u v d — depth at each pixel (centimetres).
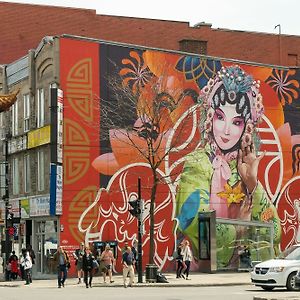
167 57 4875
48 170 4728
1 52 6250
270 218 5097
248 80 5125
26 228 5038
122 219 4669
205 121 4947
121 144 4706
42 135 4778
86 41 4681
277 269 3195
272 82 5203
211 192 4928
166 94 4844
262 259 4862
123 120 4722
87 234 4572
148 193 4741
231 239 4812
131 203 4000
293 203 5178
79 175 4581
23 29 6338
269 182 5122
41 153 4850
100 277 4409
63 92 4600
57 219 4556
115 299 2805
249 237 4862
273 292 3138
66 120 4584
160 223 4753
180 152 4856
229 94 5050
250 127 5097
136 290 3444
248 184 5053
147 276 3947
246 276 4406
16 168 5175
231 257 4800
